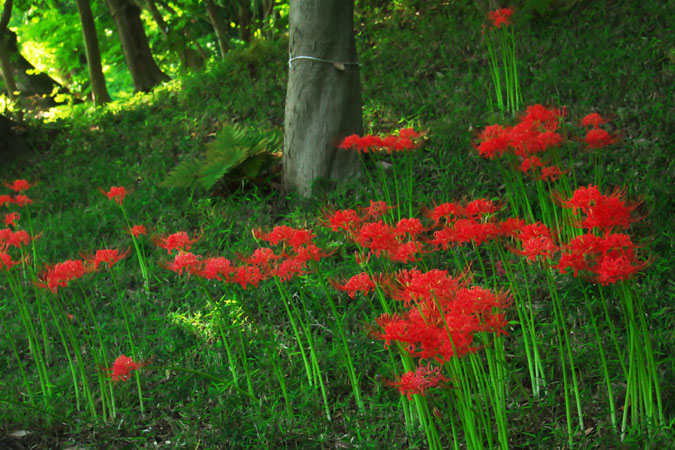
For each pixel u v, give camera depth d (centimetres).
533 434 279
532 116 397
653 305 345
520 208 464
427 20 814
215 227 532
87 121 855
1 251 377
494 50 675
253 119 738
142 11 1623
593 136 382
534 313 363
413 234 288
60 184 681
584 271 369
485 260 432
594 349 324
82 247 535
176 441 306
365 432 296
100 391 356
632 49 619
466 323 205
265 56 855
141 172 673
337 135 564
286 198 561
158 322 415
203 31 1470
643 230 408
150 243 524
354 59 573
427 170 548
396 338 213
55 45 1506
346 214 300
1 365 397
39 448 311
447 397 230
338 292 411
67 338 418
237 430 302
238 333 394
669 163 467
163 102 857
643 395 265
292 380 344
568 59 640
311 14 554
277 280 326
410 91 675
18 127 799
